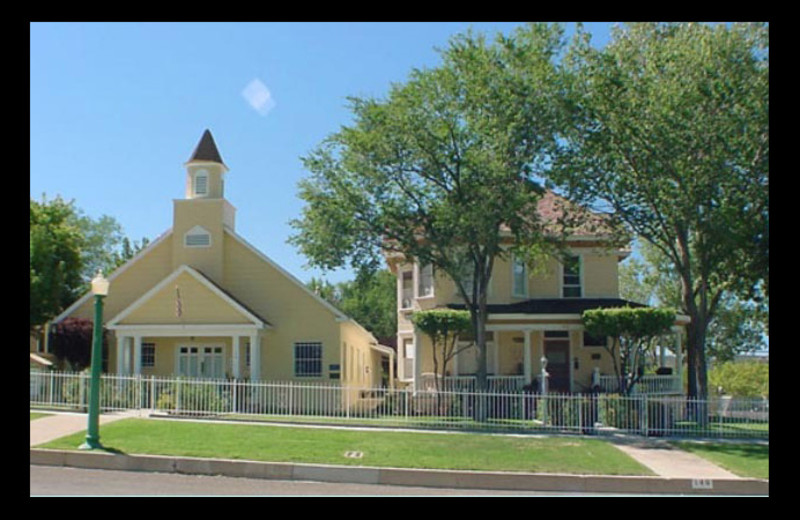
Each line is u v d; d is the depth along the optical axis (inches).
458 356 1325.0
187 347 1306.6
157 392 962.1
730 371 1905.8
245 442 715.4
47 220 1413.6
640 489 617.6
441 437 800.9
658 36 1089.4
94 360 686.5
